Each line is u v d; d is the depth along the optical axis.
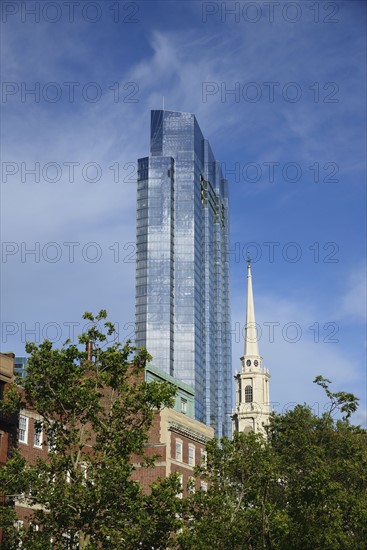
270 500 83.81
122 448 70.12
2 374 83.19
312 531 74.88
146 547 68.38
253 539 75.50
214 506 72.94
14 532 69.06
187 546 68.81
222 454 77.50
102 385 74.44
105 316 73.94
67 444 71.56
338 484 78.75
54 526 68.00
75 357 72.94
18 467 68.25
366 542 80.94
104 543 68.38
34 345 72.81
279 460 83.50
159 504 68.62
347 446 93.19
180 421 109.00
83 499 66.81
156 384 72.44
